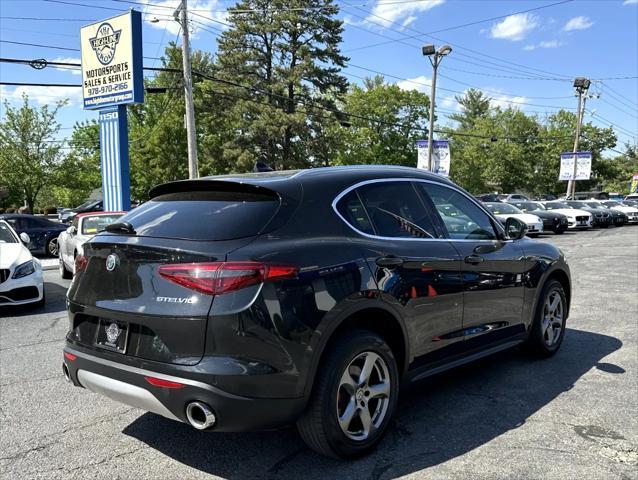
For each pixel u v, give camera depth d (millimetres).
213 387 2742
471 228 4484
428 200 4164
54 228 18438
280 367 2875
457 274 4035
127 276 3115
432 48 27234
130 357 3031
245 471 3211
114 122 16766
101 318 3258
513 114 66438
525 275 4883
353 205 3578
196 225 3123
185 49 20359
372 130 54062
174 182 3572
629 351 5594
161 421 3951
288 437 3672
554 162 64750
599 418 3922
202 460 3350
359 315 3357
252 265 2844
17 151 38375
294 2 41281
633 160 83625
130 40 15883
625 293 8930
